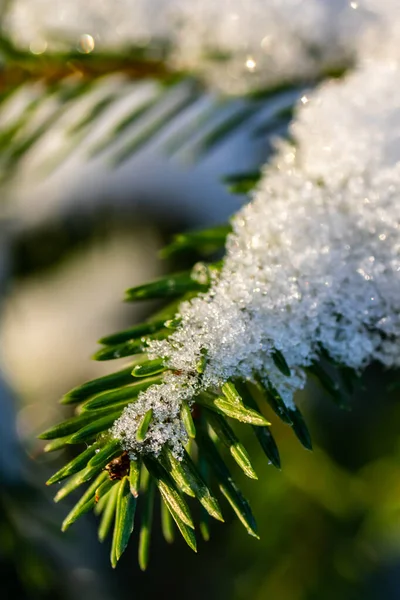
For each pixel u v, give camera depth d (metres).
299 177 0.29
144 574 0.48
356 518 0.41
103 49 0.33
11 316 0.50
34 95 0.34
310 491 0.41
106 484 0.26
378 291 0.28
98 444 0.26
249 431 0.40
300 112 0.31
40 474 0.37
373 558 0.41
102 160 0.51
